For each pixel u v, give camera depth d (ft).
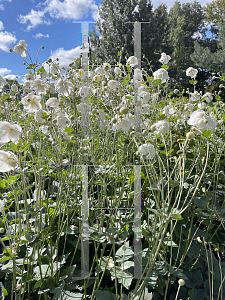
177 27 99.09
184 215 6.27
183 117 9.78
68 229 5.79
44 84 6.26
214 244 6.43
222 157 10.48
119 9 58.80
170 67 69.51
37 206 4.80
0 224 4.96
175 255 5.92
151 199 6.84
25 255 4.56
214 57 59.21
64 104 7.30
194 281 5.61
